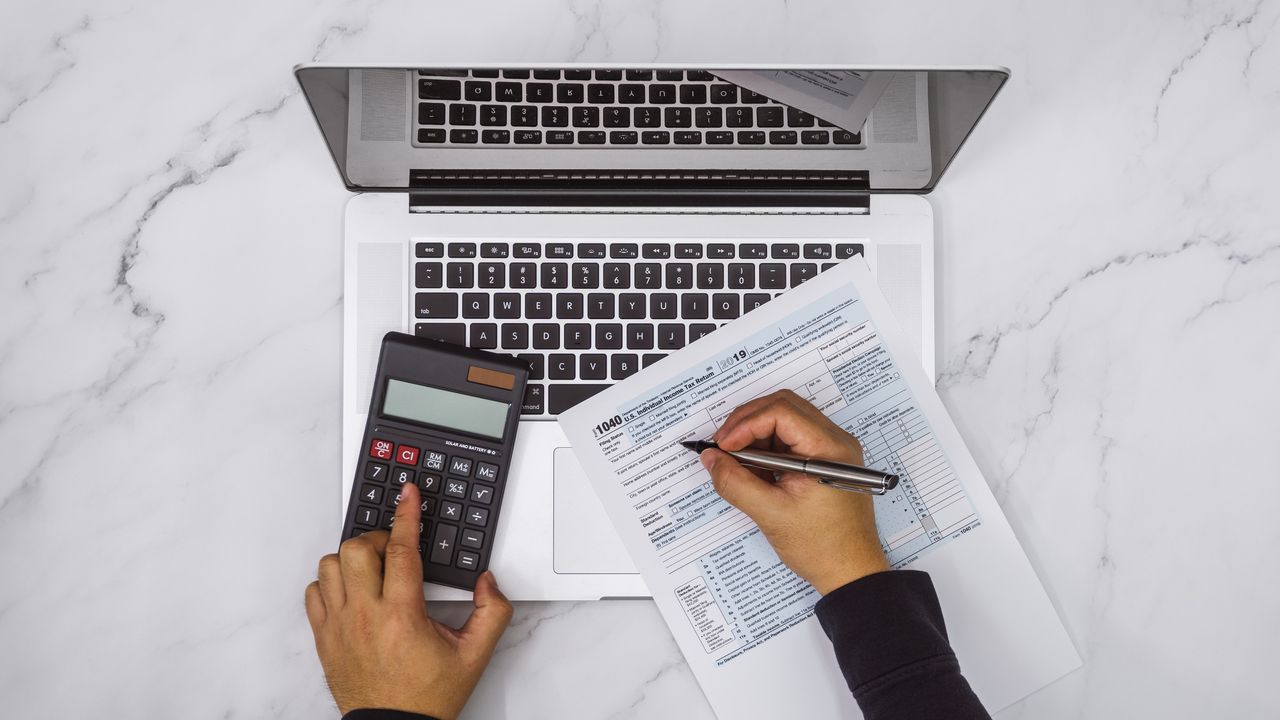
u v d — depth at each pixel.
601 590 0.67
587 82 0.64
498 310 0.68
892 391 0.69
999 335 0.72
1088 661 0.70
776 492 0.62
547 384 0.68
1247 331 0.72
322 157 0.71
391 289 0.68
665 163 0.66
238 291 0.70
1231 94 0.73
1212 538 0.71
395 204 0.68
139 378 0.69
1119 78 0.73
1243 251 0.72
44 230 0.69
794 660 0.67
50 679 0.67
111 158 0.70
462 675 0.63
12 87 0.70
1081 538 0.71
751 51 0.72
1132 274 0.72
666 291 0.69
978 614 0.68
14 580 0.67
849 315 0.69
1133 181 0.72
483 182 0.67
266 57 0.71
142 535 0.68
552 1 0.72
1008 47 0.73
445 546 0.65
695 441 0.67
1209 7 0.73
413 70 0.59
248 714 0.68
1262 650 0.70
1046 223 0.72
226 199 0.70
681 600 0.67
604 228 0.68
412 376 0.66
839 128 0.65
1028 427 0.71
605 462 0.68
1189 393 0.71
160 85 0.71
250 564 0.68
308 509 0.69
